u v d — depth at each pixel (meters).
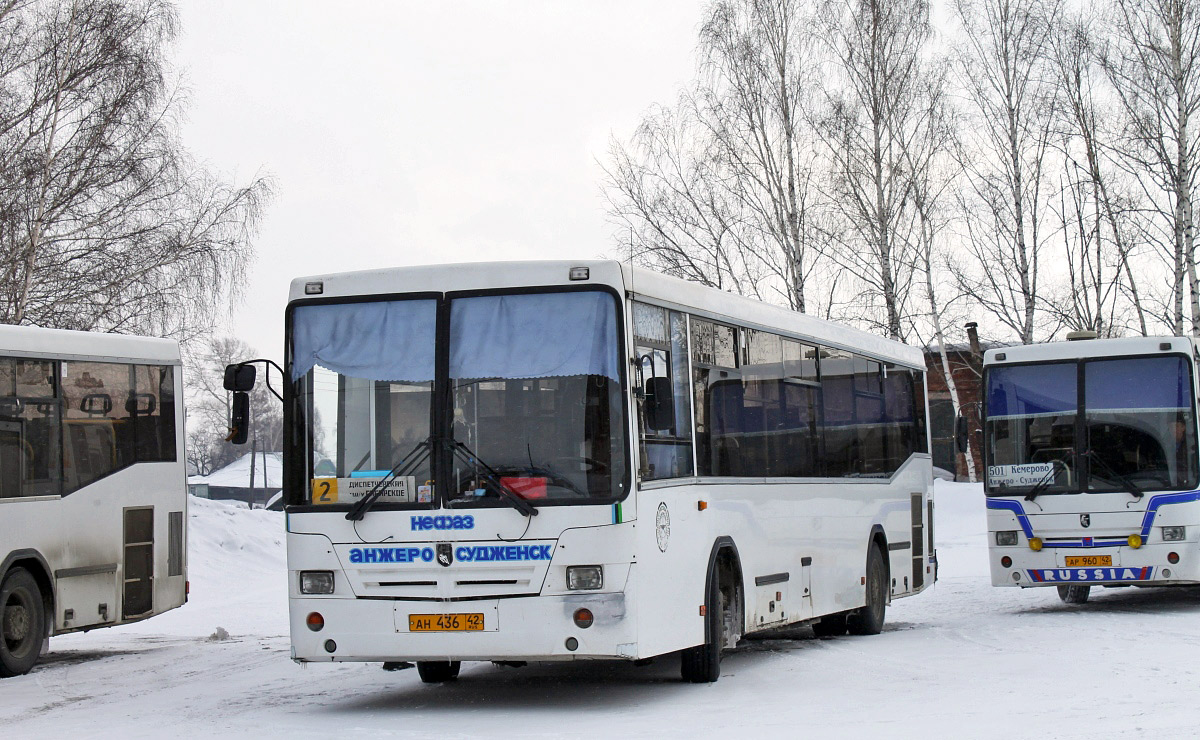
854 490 16.33
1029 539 18.58
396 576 10.43
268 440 114.75
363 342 10.85
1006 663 12.94
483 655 10.23
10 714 11.59
